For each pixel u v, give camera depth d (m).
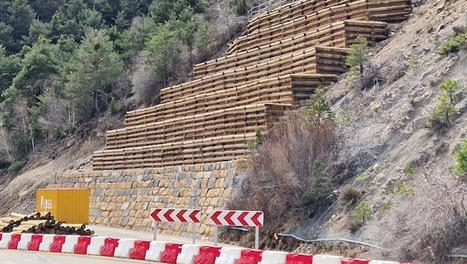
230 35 55.28
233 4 60.41
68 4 101.62
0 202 55.12
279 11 43.56
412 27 32.22
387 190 19.81
